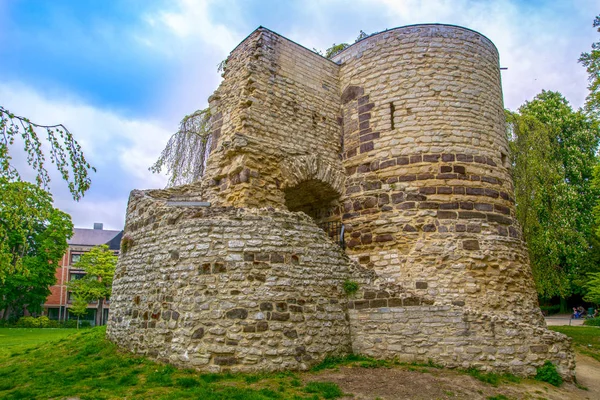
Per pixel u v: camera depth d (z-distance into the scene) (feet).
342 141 47.60
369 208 42.55
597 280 80.84
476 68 44.88
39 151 24.04
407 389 26.40
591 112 49.49
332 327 33.45
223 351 29.07
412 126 42.73
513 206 43.45
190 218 34.06
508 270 39.24
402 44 45.37
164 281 33.50
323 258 34.55
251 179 39.29
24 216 27.25
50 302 167.63
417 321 33.27
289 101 44.75
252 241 32.12
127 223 43.60
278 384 26.37
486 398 26.04
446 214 39.83
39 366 32.89
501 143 44.55
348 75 48.85
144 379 27.35
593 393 30.09
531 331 31.89
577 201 91.61
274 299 31.14
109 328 40.57
